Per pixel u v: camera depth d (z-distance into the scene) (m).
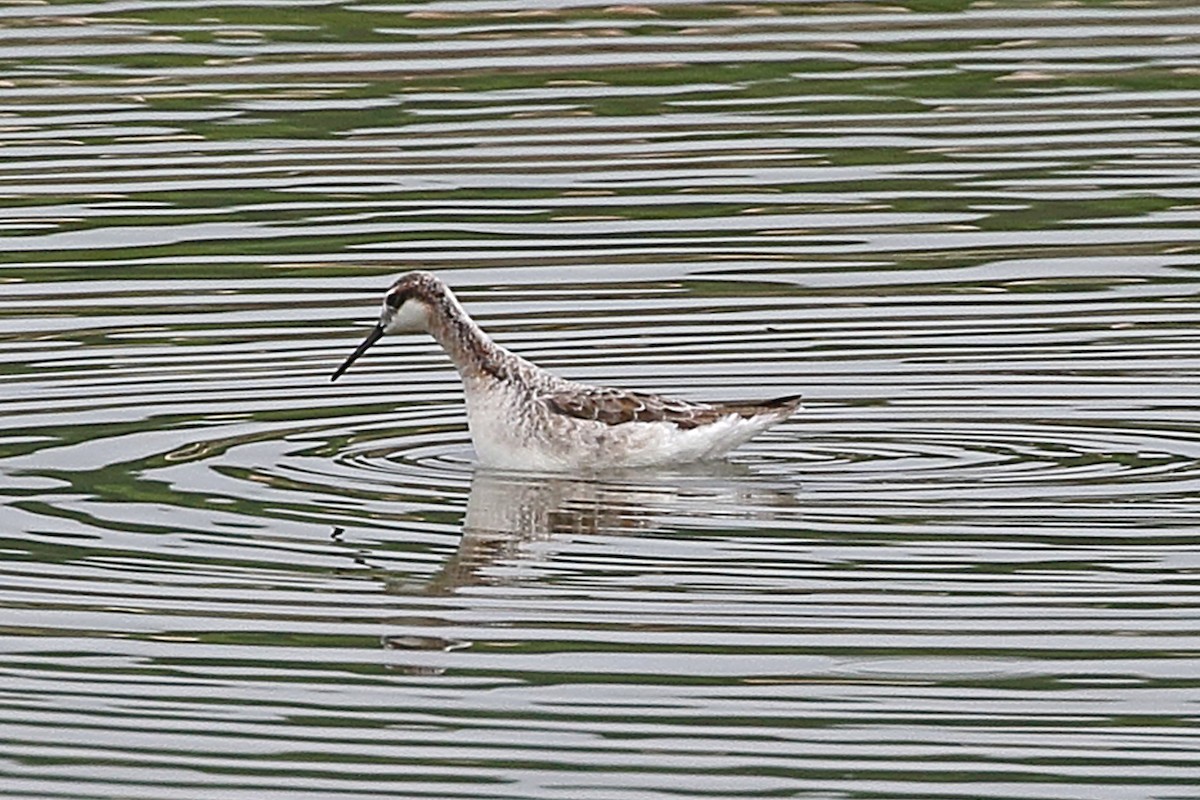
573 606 16.72
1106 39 29.81
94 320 22.72
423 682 15.64
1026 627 16.20
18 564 17.47
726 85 28.42
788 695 15.38
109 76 28.69
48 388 21.17
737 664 15.77
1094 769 14.45
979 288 23.34
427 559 17.59
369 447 20.17
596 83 28.47
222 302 23.23
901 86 28.36
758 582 17.03
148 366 21.73
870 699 15.30
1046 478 19.08
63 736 15.02
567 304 23.06
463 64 28.92
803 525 18.19
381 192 25.62
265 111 27.70
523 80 28.48
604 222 24.89
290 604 16.81
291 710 15.31
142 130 27.22
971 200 25.36
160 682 15.70
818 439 20.19
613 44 29.58
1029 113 27.61
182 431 20.34
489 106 27.77
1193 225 24.69
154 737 15.01
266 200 25.45
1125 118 27.44
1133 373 21.28
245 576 17.28
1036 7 30.91
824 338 22.22
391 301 20.19
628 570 17.34
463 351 19.94
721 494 18.97
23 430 20.25
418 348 22.59
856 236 24.55
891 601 16.66
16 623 16.52
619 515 18.56
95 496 18.86
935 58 29.19
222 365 21.83
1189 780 14.33
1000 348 21.92
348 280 23.66
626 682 15.59
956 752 14.66
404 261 24.03
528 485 19.28
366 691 15.55
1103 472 19.19
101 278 23.69
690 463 19.77
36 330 22.47
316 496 18.92
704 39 29.75
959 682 15.49
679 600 16.77
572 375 21.42
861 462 19.62
